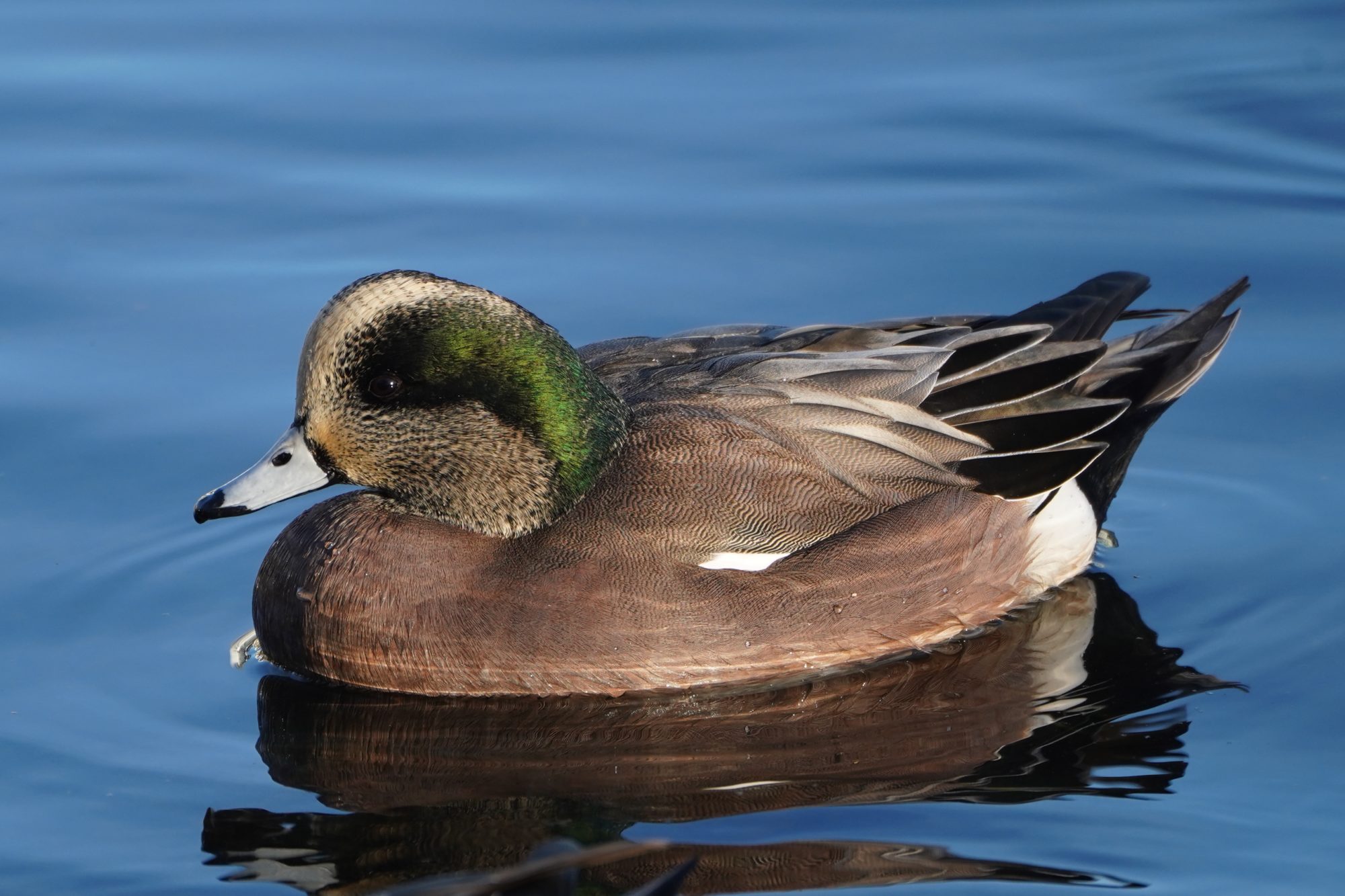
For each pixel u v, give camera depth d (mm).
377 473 11688
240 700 11203
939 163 17438
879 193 17094
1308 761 10102
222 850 9445
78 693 11148
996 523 12047
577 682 11250
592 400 11664
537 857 7434
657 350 12750
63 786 10094
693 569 11281
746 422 11727
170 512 13234
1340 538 12703
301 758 10492
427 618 11281
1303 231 16453
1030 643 11945
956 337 12289
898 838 9422
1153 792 9828
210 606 12320
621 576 11195
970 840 9391
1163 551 12828
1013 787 9953
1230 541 12844
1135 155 17484
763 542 11438
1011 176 17266
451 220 16609
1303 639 11516
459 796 10016
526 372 11484
